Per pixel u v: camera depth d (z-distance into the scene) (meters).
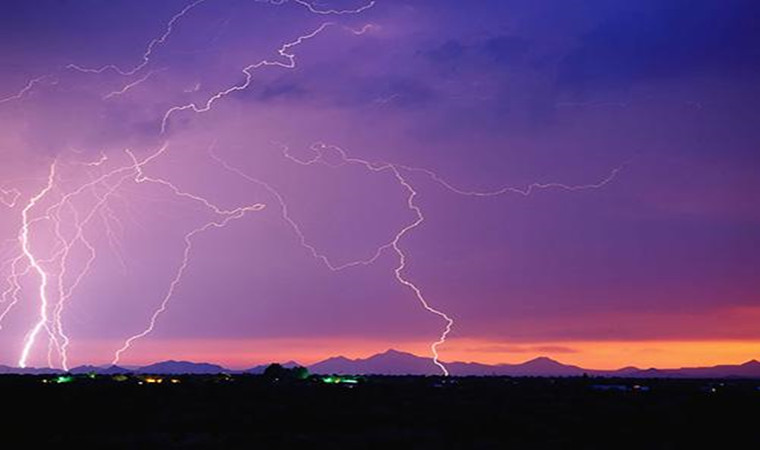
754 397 61.88
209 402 54.59
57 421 43.62
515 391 70.31
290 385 76.75
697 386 86.50
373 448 34.62
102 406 51.00
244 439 37.00
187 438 37.53
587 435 38.88
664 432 40.09
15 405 50.72
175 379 90.06
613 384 90.81
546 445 35.56
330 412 48.16
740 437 38.47
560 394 66.56
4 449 34.00
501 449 34.38
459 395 64.06
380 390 69.06
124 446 34.91
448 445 35.44
